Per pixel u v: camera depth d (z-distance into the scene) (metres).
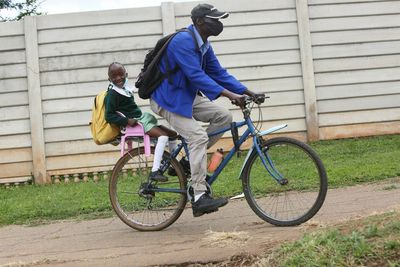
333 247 3.70
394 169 7.17
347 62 9.11
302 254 3.72
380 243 3.65
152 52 5.14
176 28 8.86
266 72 8.98
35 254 4.95
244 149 8.52
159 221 5.48
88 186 8.11
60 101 8.74
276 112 8.98
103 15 8.78
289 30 9.02
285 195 5.07
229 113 5.20
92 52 8.78
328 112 9.09
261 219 5.45
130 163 5.60
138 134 5.43
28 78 8.69
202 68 5.20
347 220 4.49
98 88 8.78
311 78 8.99
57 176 8.75
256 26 8.97
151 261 4.25
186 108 5.04
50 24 8.73
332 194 6.36
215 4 8.91
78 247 5.06
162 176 5.30
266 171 5.15
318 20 9.07
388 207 5.30
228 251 4.25
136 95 8.73
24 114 8.73
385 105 9.17
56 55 8.73
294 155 5.04
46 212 6.81
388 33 9.19
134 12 8.81
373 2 9.16
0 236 5.95
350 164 7.64
